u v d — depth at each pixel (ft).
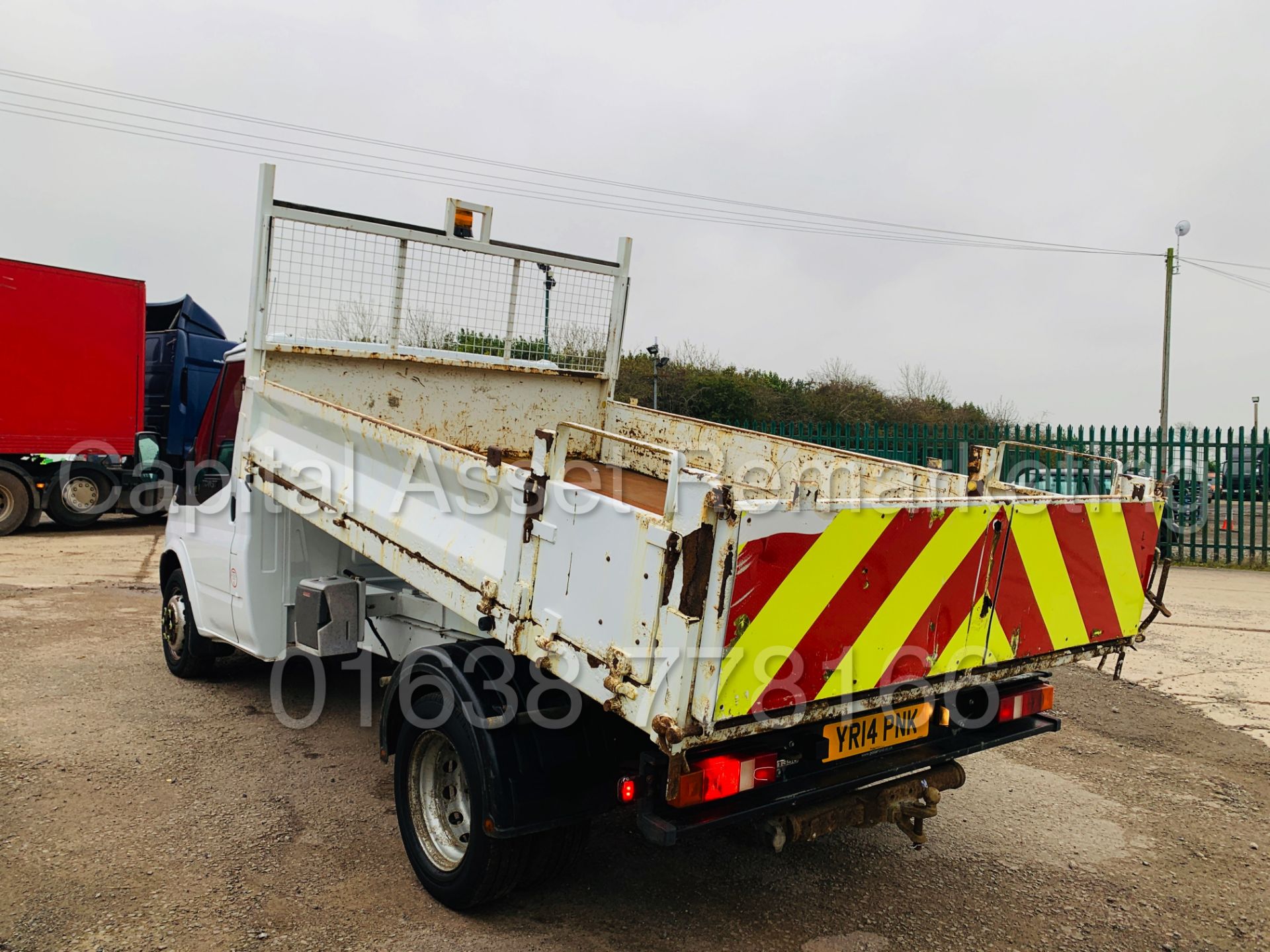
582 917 10.74
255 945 9.85
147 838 12.27
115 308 43.50
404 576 11.69
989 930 10.76
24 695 18.21
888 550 9.14
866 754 10.44
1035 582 10.89
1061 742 17.44
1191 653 24.08
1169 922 11.05
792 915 10.95
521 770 9.75
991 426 44.16
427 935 10.19
